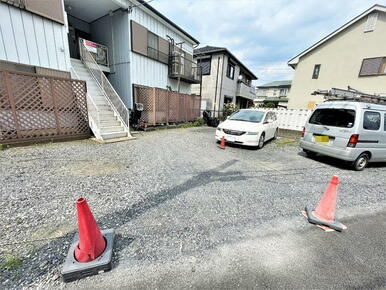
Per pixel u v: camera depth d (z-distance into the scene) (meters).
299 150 6.52
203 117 13.89
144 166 4.14
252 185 3.41
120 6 8.38
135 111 9.12
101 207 2.47
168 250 1.80
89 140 6.27
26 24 5.44
